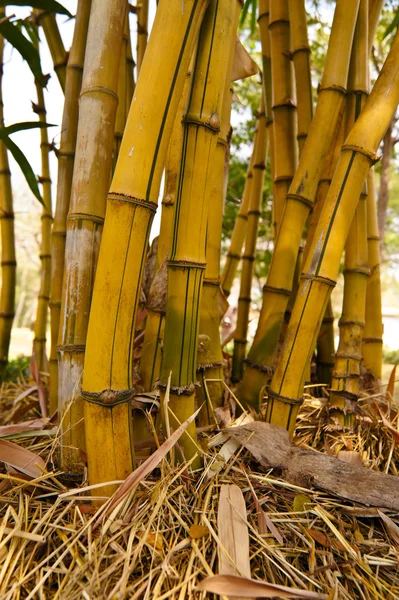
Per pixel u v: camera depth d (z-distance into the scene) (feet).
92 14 2.54
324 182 3.93
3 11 4.60
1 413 4.79
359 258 3.43
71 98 3.51
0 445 2.49
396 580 2.12
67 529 2.07
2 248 5.22
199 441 2.68
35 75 3.82
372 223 4.49
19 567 1.95
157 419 2.69
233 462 2.61
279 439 2.74
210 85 2.26
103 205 2.60
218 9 2.23
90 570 1.89
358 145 2.72
